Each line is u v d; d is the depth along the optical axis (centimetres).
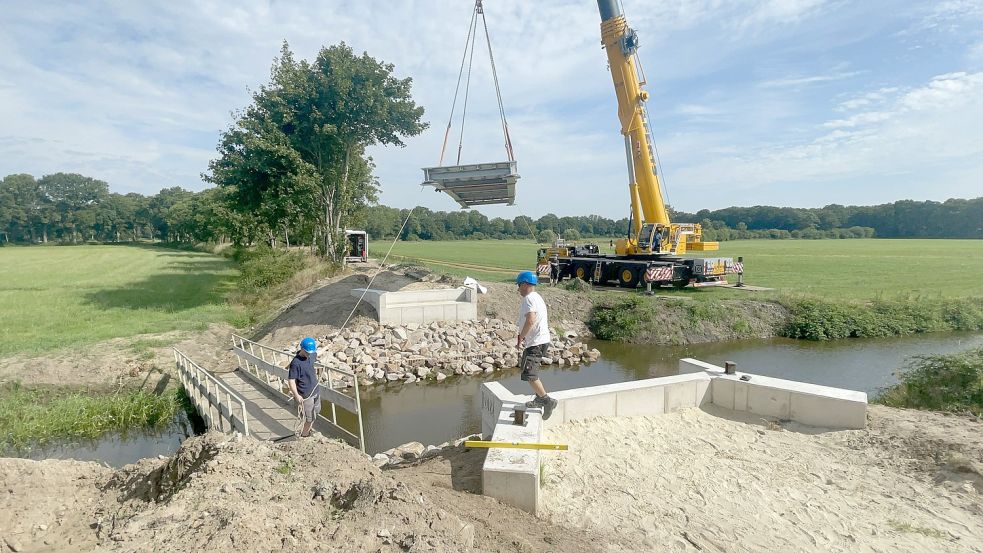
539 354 579
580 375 1427
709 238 9506
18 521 392
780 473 527
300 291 2383
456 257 4869
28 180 12175
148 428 1102
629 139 2228
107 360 1328
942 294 2198
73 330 1652
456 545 327
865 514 449
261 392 1124
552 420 630
